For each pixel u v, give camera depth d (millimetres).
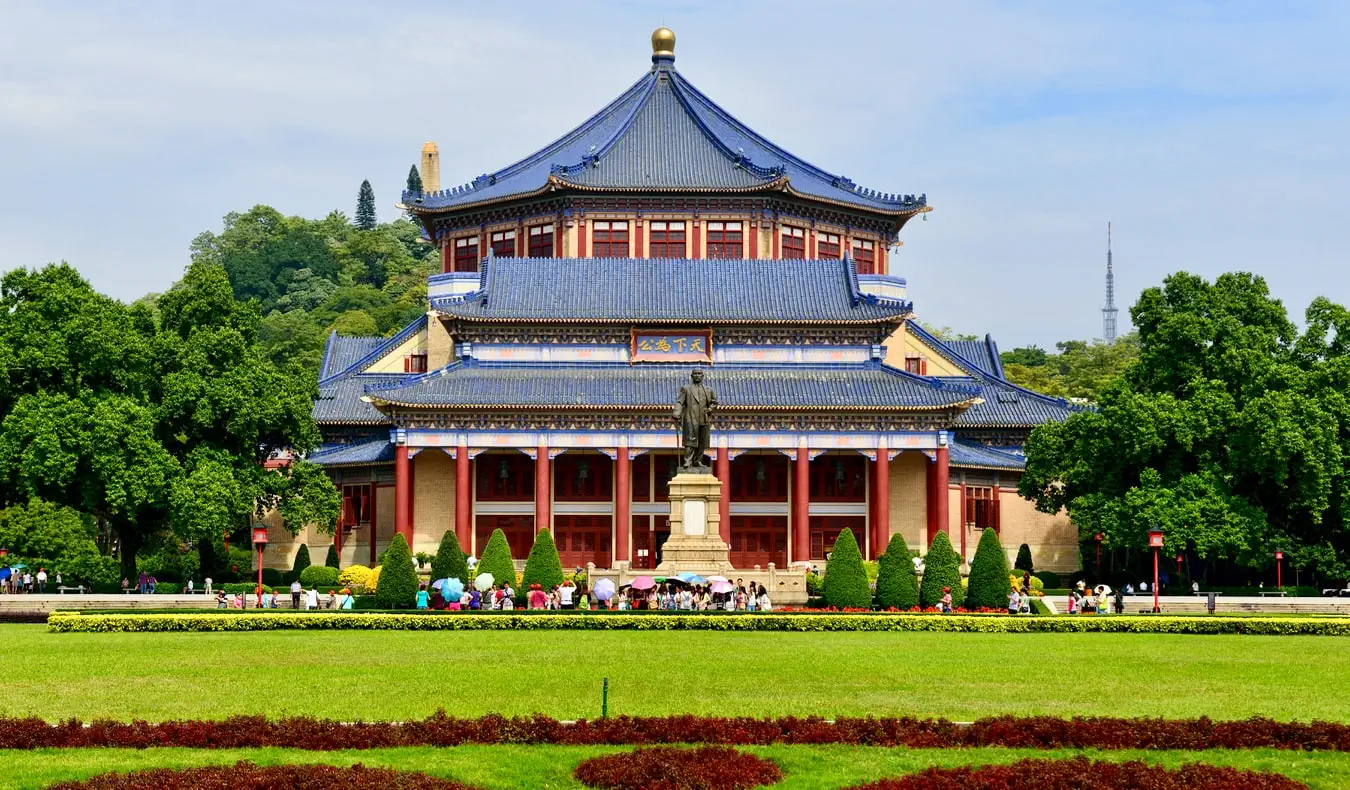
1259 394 110938
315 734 46250
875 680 60688
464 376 129875
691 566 98500
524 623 83062
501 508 130375
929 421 126188
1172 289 117562
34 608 94688
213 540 110500
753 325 132625
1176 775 41281
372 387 132375
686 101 162625
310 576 112875
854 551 99875
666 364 132750
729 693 56844
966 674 62688
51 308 107812
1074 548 136625
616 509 126312
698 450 100562
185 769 41969
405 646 72500
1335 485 108250
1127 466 113250
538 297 135125
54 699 55250
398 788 39719
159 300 120125
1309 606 101438
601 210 149500
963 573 129500
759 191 148125
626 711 52562
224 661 66062
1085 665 66062
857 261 158000
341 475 135125
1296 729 46875
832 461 131875
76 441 103562
